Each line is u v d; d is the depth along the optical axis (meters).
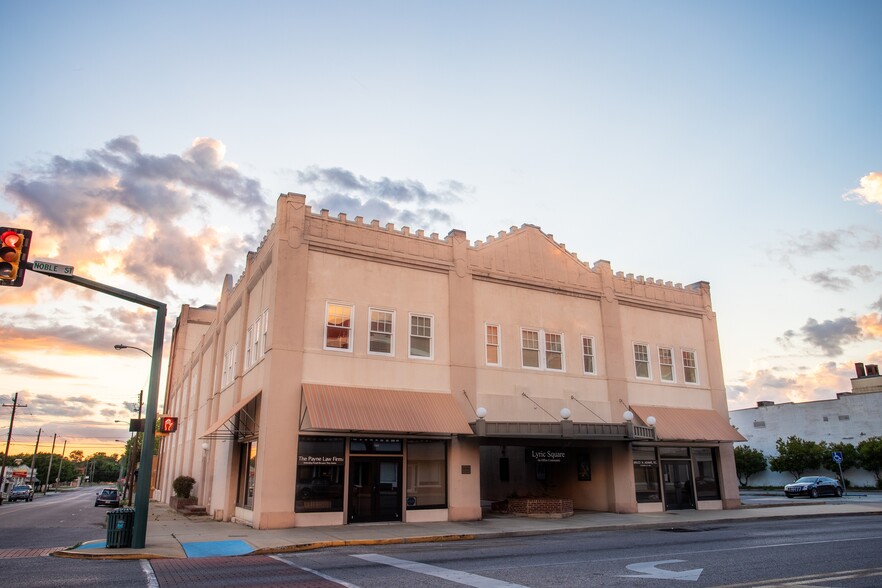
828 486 35.72
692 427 27.19
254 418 21.28
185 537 16.39
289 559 12.96
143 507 14.46
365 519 19.91
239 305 26.52
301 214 21.12
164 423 15.05
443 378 22.53
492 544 15.63
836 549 13.17
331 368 20.41
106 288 14.44
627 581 9.53
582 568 10.98
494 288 24.88
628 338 28.17
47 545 16.14
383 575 10.48
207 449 28.34
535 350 25.19
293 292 20.31
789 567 10.83
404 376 21.70
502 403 23.56
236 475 22.95
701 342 30.83
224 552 13.96
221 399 27.64
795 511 25.14
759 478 51.25
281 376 19.45
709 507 27.56
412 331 22.42
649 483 26.30
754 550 13.27
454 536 17.11
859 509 25.53
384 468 20.58
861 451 42.62
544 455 24.52
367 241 22.28
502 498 31.25
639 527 19.97
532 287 25.83
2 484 59.84
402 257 22.78
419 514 20.72
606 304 27.61
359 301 21.59
